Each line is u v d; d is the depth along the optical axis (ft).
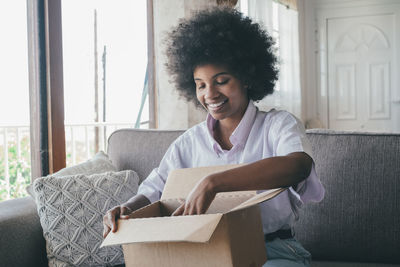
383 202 4.59
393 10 16.83
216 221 2.20
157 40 10.57
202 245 2.35
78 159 14.61
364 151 4.76
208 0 10.27
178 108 10.44
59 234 4.75
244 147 3.76
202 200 2.69
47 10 7.49
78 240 4.77
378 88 17.10
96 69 15.93
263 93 4.08
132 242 2.32
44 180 4.91
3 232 4.36
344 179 4.75
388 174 4.63
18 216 4.68
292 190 3.29
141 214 2.87
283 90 14.01
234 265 2.33
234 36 3.58
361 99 17.33
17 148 11.60
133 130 6.24
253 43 3.71
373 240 4.60
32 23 7.54
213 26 3.62
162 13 10.50
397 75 16.85
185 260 2.41
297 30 15.80
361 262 4.69
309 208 4.83
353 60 17.37
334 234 4.72
